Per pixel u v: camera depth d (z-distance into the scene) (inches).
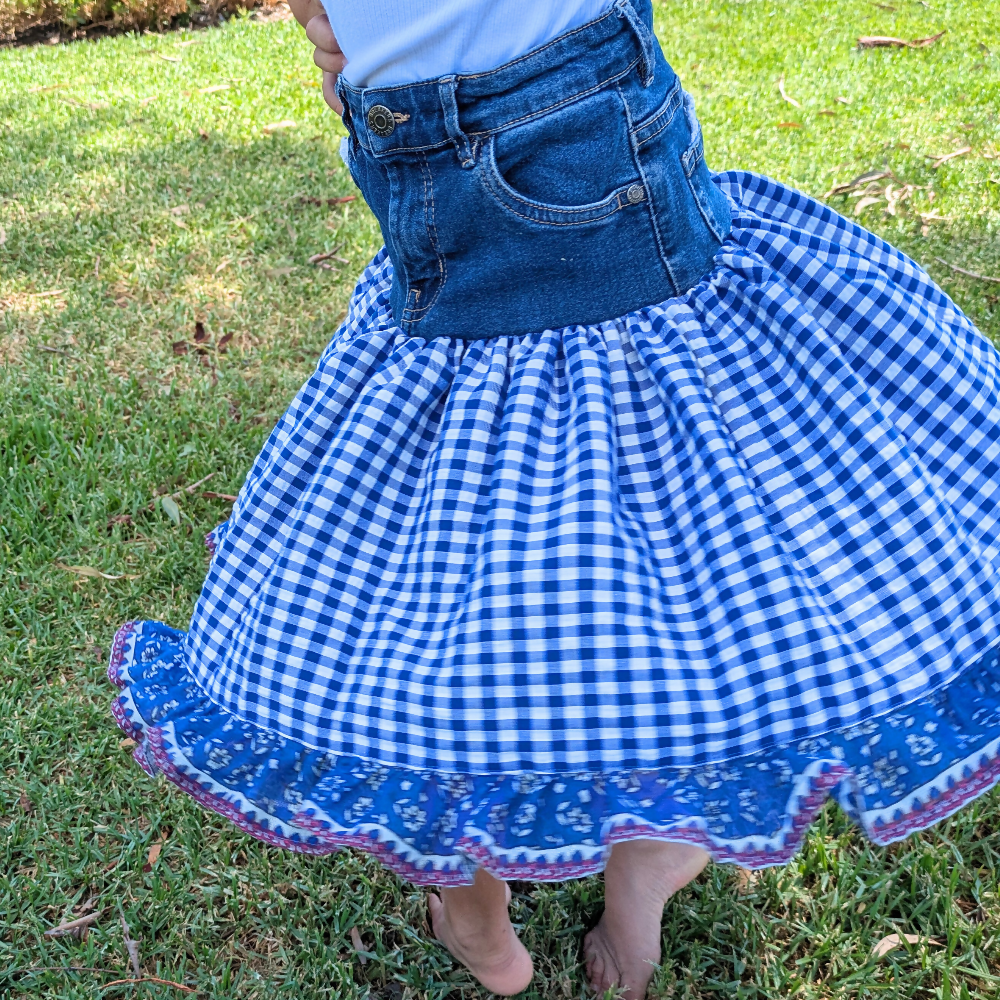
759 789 46.0
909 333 54.2
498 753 46.6
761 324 54.7
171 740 53.9
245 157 198.7
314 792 50.3
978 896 67.9
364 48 51.2
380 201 56.4
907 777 47.2
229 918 70.6
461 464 52.6
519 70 50.3
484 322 55.6
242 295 146.9
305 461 57.6
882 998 63.0
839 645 45.9
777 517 49.7
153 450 113.6
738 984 64.4
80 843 74.5
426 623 50.4
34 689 88.2
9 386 127.8
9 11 339.6
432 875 48.6
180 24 346.6
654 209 53.9
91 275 155.0
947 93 207.5
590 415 51.6
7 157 204.8
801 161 177.5
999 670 49.4
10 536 104.9
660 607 48.0
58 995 65.9
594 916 70.2
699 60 241.8
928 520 48.8
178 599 97.8
